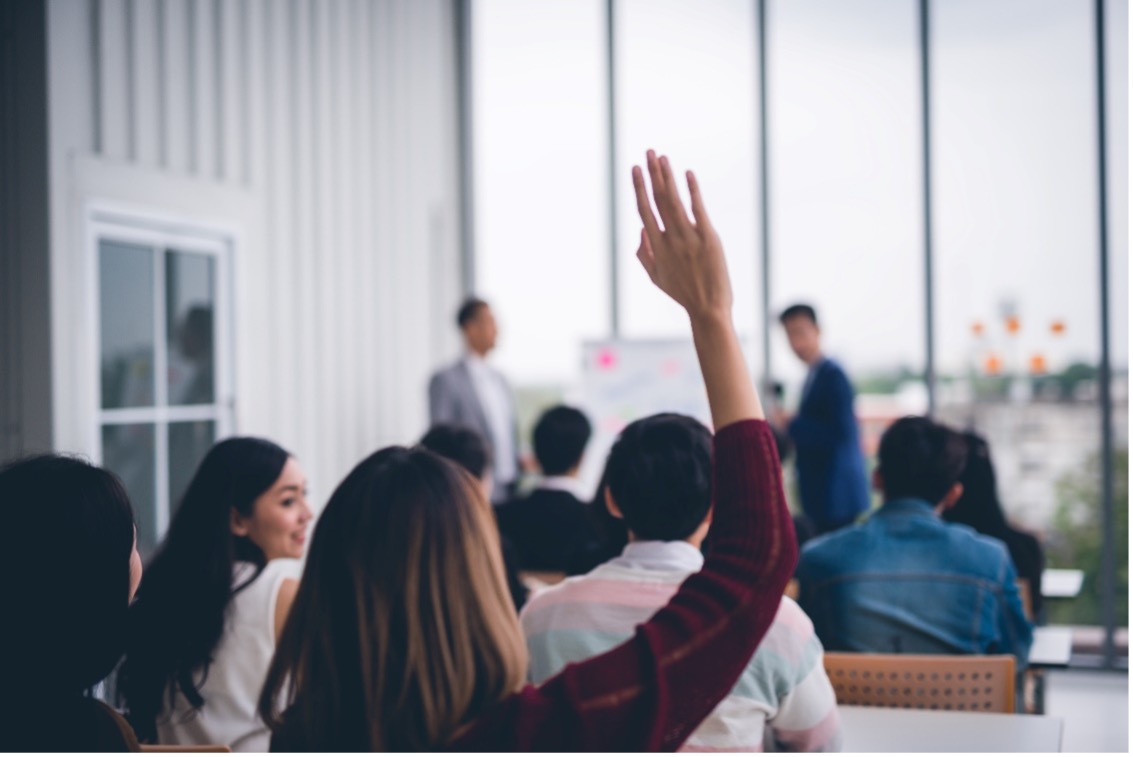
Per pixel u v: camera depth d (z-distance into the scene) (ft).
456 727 3.03
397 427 20.35
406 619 3.07
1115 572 18.06
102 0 13.43
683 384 19.97
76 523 3.91
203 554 6.95
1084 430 18.17
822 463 17.29
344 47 18.83
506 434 19.88
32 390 12.60
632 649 3.05
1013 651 8.40
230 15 15.96
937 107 18.86
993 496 10.60
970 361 18.75
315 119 18.08
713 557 3.17
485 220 21.75
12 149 12.67
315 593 3.24
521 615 5.65
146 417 14.37
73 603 3.86
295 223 17.56
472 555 3.16
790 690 5.40
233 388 16.02
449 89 22.34
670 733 2.98
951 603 8.27
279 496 7.49
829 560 8.59
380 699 3.05
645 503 5.49
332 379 18.47
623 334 20.99
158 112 14.52
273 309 17.02
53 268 12.55
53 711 3.77
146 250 14.42
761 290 19.89
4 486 3.96
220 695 6.70
